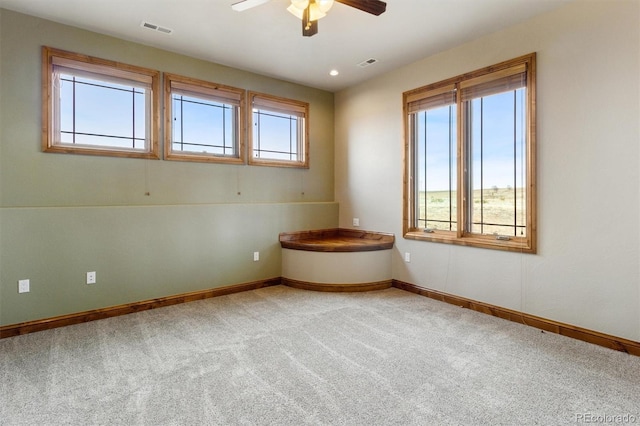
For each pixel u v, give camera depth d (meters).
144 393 2.00
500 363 2.38
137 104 3.62
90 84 3.35
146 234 3.50
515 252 3.17
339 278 4.14
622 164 2.55
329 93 5.12
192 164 3.92
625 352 2.54
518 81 3.13
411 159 4.19
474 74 3.45
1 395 1.98
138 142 3.62
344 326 3.05
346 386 2.08
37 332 2.91
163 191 3.73
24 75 2.98
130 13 2.95
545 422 1.76
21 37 2.96
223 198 4.16
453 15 2.97
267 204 4.39
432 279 3.90
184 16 3.00
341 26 3.17
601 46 2.63
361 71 4.33
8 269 2.83
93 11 2.92
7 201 2.93
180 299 3.70
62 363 2.36
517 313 3.15
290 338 2.79
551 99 2.91
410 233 4.15
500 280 3.29
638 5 2.46
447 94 3.73
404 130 4.17
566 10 2.80
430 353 2.52
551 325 2.93
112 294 3.31
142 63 3.56
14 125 2.95
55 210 3.02
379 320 3.20
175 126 3.84
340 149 5.09
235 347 2.62
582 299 2.76
